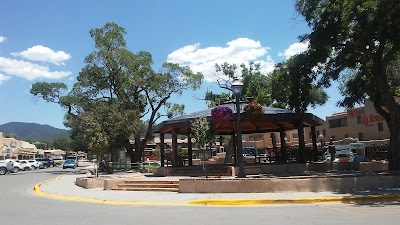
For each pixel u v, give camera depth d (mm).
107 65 46031
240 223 9477
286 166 22078
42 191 20562
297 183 14805
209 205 13219
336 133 57812
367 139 51531
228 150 35969
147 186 18609
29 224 9945
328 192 14461
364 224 8922
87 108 48344
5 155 83250
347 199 13094
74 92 49312
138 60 46406
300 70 20719
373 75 21359
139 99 48781
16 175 42750
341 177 15109
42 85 49312
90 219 10641
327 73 21125
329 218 9867
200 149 19438
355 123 53969
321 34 19375
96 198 16219
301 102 21547
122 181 19797
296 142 64250
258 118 20922
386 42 20188
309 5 19688
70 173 44938
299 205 12594
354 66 21328
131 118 38031
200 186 15766
